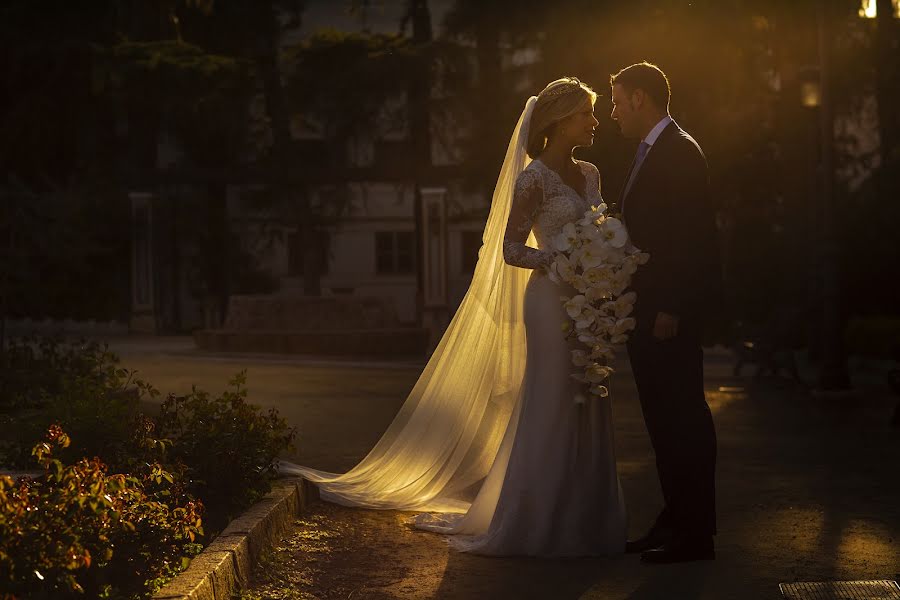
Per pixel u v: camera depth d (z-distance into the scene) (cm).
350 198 3747
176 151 4350
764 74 3077
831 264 1606
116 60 3212
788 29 2873
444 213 3644
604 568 566
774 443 1070
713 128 2870
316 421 1221
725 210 3117
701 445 575
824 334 1616
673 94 2759
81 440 636
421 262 3859
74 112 3731
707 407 587
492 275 686
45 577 408
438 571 557
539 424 600
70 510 434
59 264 3616
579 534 594
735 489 798
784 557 579
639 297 594
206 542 578
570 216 617
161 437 679
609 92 2759
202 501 632
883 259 2552
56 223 3519
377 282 5003
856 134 3528
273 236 3931
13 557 397
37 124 3650
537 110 623
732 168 2958
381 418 1252
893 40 3008
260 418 682
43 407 867
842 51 2975
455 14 3400
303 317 2614
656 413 588
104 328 3725
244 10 3606
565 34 2961
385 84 3338
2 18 3597
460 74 3447
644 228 591
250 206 3797
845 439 1101
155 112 3484
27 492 425
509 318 673
